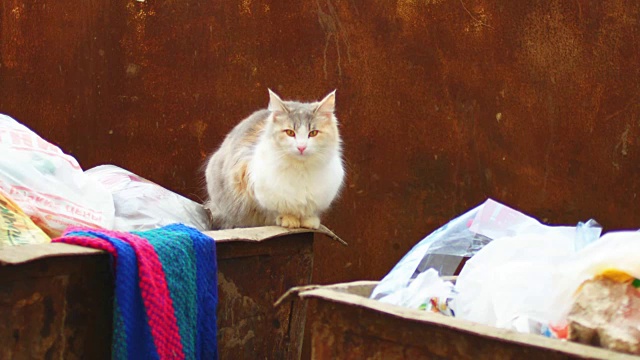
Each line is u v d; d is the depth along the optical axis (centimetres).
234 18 507
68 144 541
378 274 502
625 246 233
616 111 447
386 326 224
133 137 531
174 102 523
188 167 525
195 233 313
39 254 252
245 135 448
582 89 453
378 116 493
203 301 311
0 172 332
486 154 475
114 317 273
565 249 267
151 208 384
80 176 360
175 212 392
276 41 504
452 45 475
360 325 230
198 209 414
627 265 224
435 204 488
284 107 405
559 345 195
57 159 353
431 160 486
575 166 459
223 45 511
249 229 359
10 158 339
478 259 269
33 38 538
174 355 291
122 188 394
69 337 271
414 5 479
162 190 407
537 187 467
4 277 247
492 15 465
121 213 373
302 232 380
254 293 356
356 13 489
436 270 299
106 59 528
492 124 473
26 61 541
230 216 444
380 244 501
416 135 488
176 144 525
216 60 513
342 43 494
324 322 239
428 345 216
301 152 392
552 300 243
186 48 516
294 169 400
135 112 529
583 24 448
